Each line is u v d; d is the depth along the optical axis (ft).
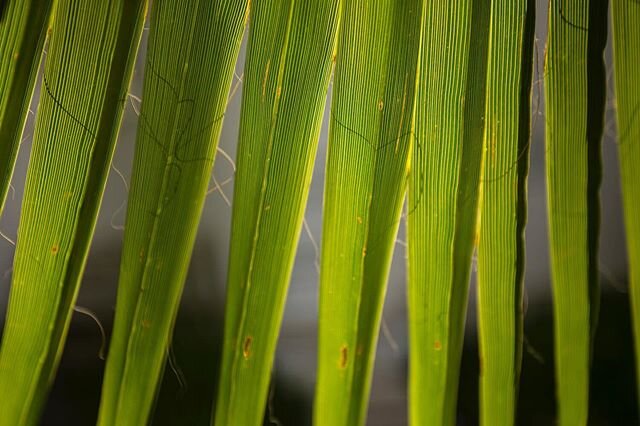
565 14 1.60
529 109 1.57
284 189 1.58
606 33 1.59
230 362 1.57
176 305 1.58
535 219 1.68
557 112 1.59
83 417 1.71
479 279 1.58
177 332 1.71
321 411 1.56
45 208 1.59
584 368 1.56
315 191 1.68
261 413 1.56
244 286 1.58
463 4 1.59
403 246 1.71
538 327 1.69
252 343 1.57
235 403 1.56
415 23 1.59
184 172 1.60
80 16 1.61
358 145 1.59
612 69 1.65
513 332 1.57
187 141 1.60
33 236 1.59
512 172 1.57
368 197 1.58
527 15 1.58
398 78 1.59
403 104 1.59
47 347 1.58
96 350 1.72
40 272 1.58
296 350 1.71
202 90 1.60
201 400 1.70
